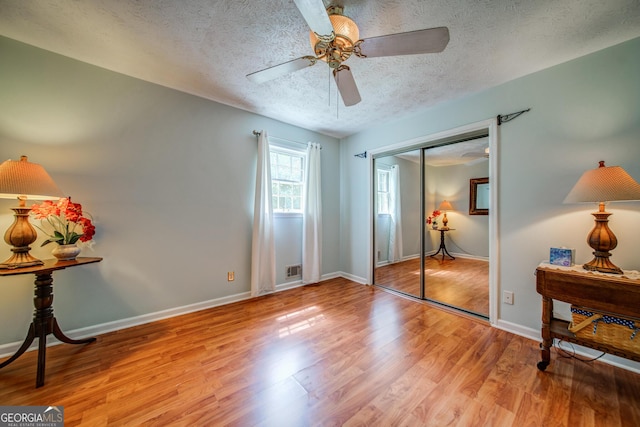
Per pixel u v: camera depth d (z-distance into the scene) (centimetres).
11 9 144
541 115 200
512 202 215
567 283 156
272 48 181
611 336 144
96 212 208
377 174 354
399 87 230
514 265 213
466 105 247
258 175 294
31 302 185
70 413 126
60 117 193
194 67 206
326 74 212
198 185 261
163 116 239
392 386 147
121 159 218
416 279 305
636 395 138
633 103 163
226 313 252
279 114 302
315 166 352
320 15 109
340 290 328
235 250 287
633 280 138
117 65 205
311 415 126
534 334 202
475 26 154
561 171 191
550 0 134
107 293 213
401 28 158
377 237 356
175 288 247
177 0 138
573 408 130
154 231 235
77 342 186
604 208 163
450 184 277
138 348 187
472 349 187
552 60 188
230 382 150
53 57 190
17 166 148
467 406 132
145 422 121
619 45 168
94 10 146
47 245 189
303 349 187
